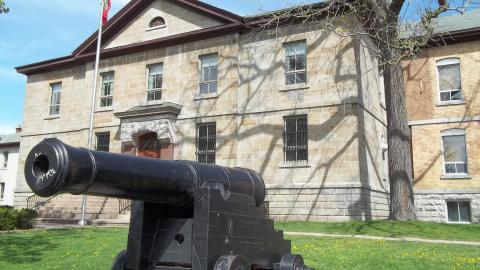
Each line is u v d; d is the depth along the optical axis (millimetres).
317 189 17906
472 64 21078
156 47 22547
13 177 39031
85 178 4422
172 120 21031
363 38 19156
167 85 21922
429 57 21969
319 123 18359
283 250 6270
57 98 26156
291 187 18328
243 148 19609
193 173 5449
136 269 5480
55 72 26281
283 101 19203
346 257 9336
